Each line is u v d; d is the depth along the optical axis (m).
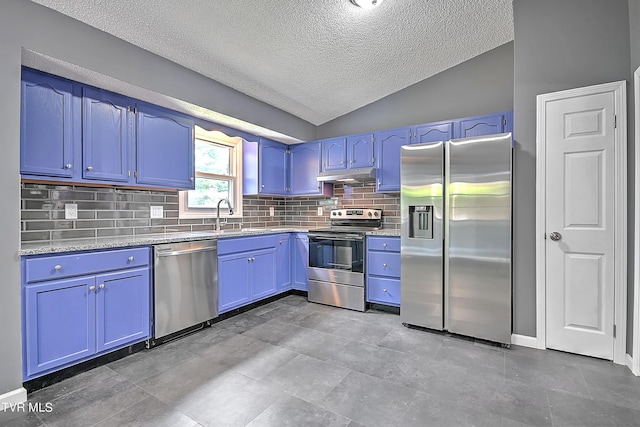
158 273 2.40
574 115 2.27
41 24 1.82
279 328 2.80
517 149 2.47
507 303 2.42
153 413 1.60
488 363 2.15
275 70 2.94
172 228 3.13
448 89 3.49
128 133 2.47
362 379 1.94
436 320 2.72
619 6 2.16
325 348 2.39
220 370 2.05
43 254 1.81
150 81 2.37
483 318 2.51
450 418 1.56
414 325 2.85
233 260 3.06
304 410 1.63
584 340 2.26
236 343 2.48
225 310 2.96
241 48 2.54
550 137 2.35
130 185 2.51
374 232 3.26
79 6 1.88
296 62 2.87
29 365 1.75
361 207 3.99
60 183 2.31
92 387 1.84
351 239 3.34
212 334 2.67
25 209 2.15
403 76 3.47
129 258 2.23
